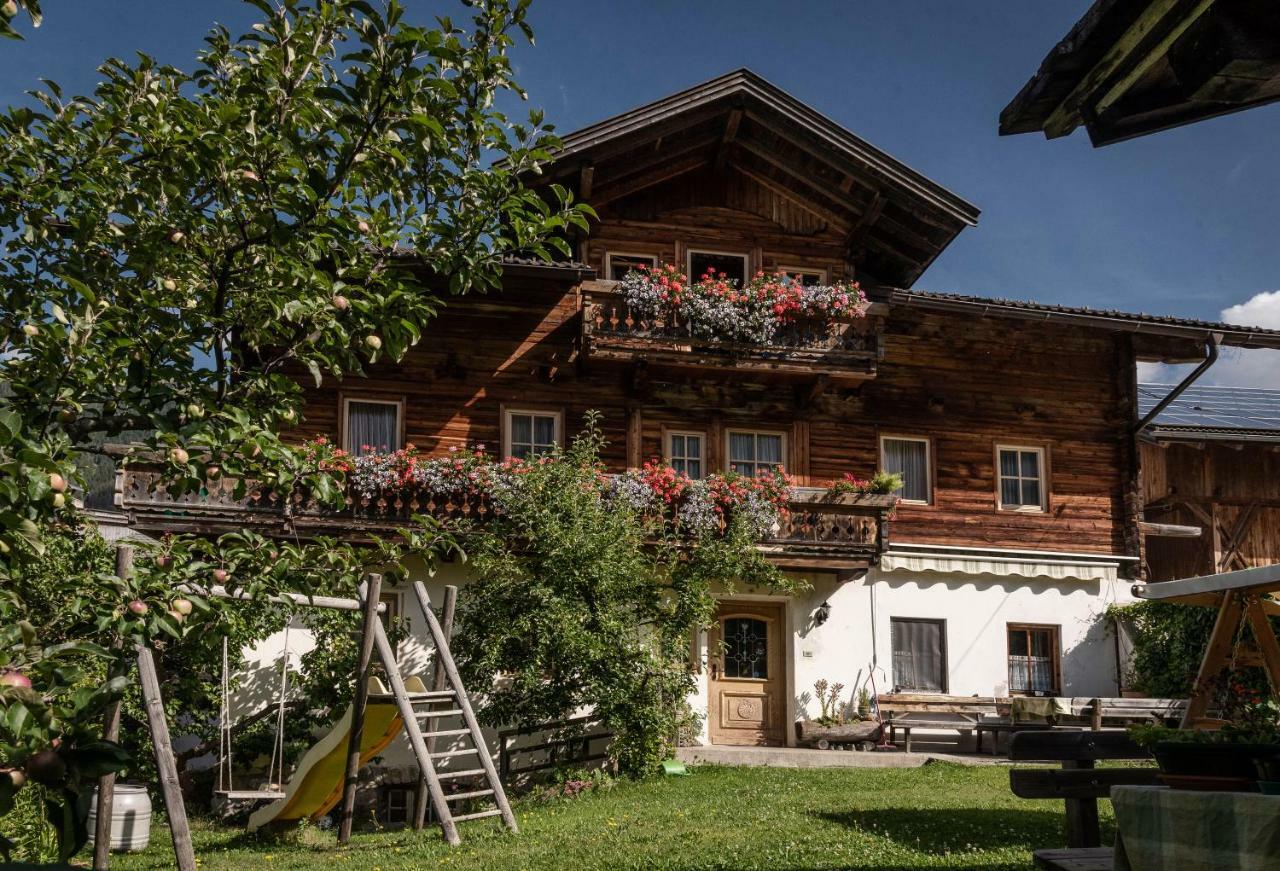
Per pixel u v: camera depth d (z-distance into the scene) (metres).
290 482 5.93
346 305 5.89
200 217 6.24
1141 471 21.62
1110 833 8.71
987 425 20.52
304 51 5.91
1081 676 19.84
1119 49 4.36
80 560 9.16
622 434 19.31
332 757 11.55
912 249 21.27
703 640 18.86
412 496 17.09
